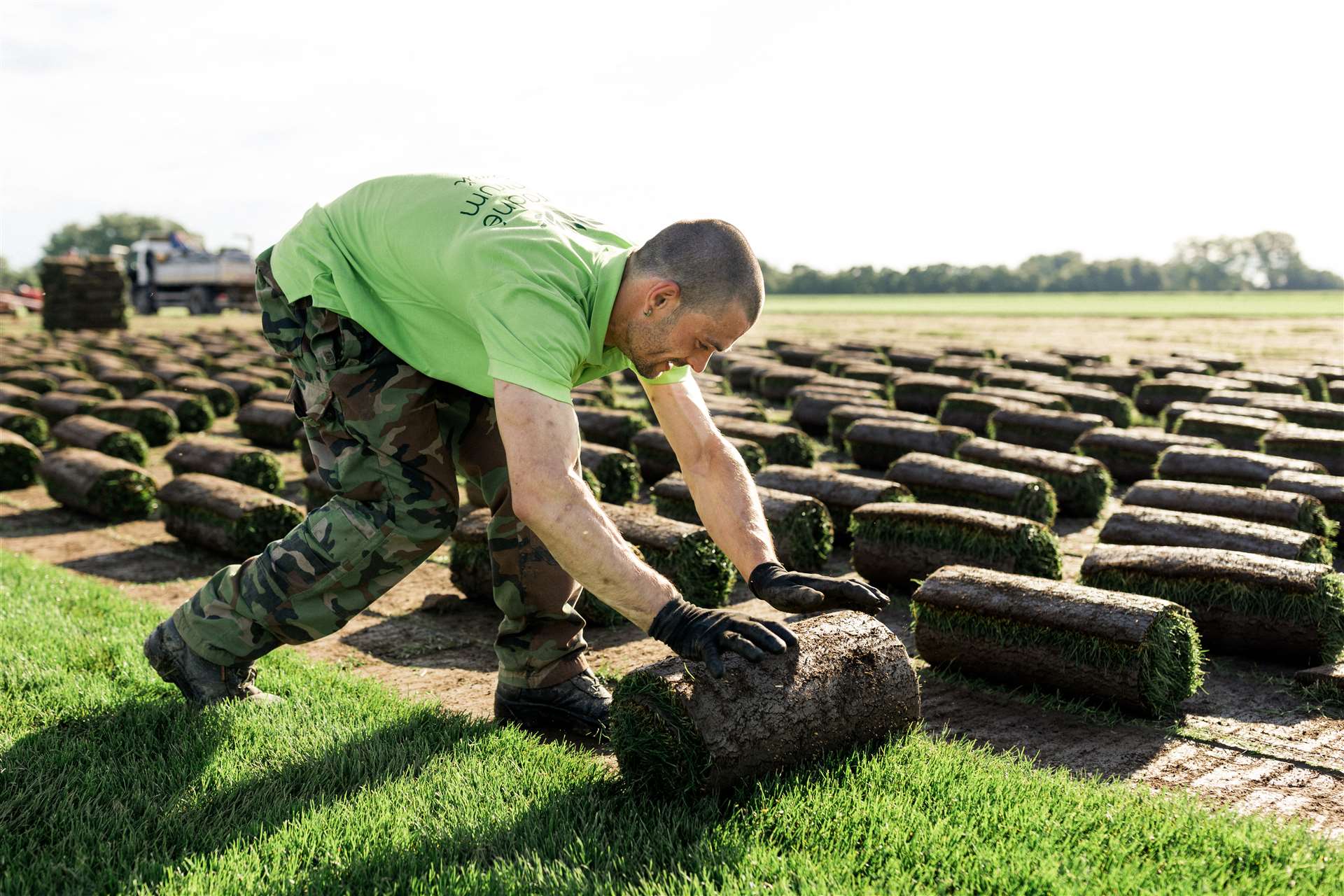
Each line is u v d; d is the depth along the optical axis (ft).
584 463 25.86
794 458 30.22
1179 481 24.66
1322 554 16.33
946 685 13.38
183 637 10.80
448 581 18.56
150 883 7.38
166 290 141.49
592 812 8.52
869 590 8.38
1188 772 10.52
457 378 9.70
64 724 10.40
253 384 47.29
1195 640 12.18
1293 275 463.83
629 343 8.62
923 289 396.98
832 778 9.00
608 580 7.94
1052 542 17.01
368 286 9.61
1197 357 57.88
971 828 8.08
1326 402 44.50
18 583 16.30
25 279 480.23
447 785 8.97
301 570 10.25
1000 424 33.09
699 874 7.32
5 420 35.73
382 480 9.94
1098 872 7.36
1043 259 469.16
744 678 8.86
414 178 9.46
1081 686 12.20
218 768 9.37
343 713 11.03
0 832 8.07
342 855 7.77
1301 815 9.45
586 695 11.20
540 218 8.75
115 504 23.89
